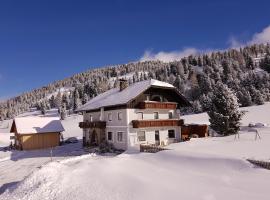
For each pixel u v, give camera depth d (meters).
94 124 44.75
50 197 15.78
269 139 30.03
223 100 40.09
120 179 17.27
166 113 43.91
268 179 15.87
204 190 14.68
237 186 15.28
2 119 196.25
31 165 34.47
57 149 49.28
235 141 31.06
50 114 160.25
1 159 41.41
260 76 125.31
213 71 156.62
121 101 39.88
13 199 16.53
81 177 18.22
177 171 19.45
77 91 165.50
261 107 76.56
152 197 14.16
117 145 41.09
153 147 31.66
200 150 26.38
